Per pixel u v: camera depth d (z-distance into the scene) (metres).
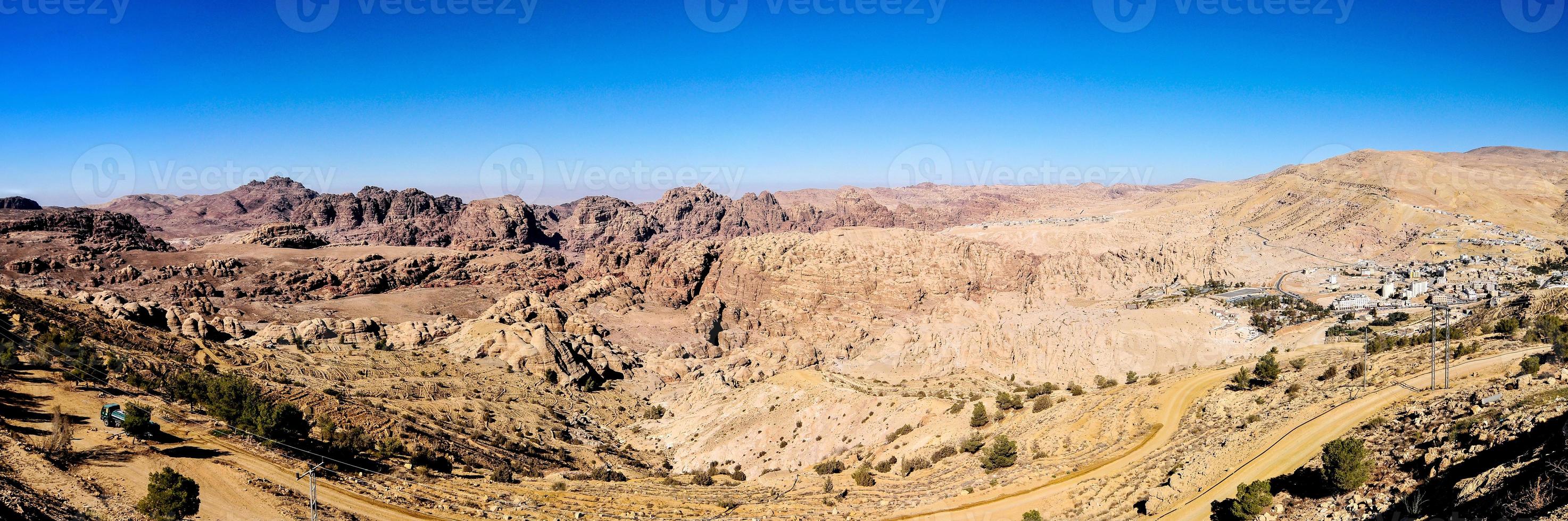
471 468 98.56
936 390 138.00
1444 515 41.19
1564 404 46.34
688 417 146.38
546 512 79.19
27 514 51.97
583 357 196.38
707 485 100.69
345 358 160.50
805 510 78.44
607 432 152.25
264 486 71.31
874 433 107.88
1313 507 50.28
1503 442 45.25
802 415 118.38
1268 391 85.75
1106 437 84.56
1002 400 107.50
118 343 116.75
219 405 86.06
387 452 91.88
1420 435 54.69
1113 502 64.19
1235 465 60.97
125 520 58.03
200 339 142.88
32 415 74.62
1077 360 171.75
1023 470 77.62
